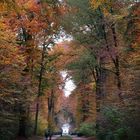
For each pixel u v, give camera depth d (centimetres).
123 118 2053
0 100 2306
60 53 3781
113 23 2667
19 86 2570
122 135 2083
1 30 2212
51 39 3678
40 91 3969
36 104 3738
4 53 2216
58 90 5422
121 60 2736
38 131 4475
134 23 2420
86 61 3303
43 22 3300
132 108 1936
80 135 5684
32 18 3250
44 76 4003
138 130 1923
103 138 2675
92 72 3681
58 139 4619
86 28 3141
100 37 3031
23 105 2869
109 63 3075
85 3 2953
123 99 2086
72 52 3581
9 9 1279
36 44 3534
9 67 2252
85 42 3191
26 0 3020
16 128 3325
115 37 2766
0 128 2567
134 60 2227
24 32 3403
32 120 4169
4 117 2461
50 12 1608
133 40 2495
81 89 4203
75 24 3125
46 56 3781
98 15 2908
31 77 3394
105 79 3316
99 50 2919
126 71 2538
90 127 4975
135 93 1923
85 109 5106
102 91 3164
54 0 1555
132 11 2292
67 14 3077
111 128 2356
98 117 2680
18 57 2356
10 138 2922
